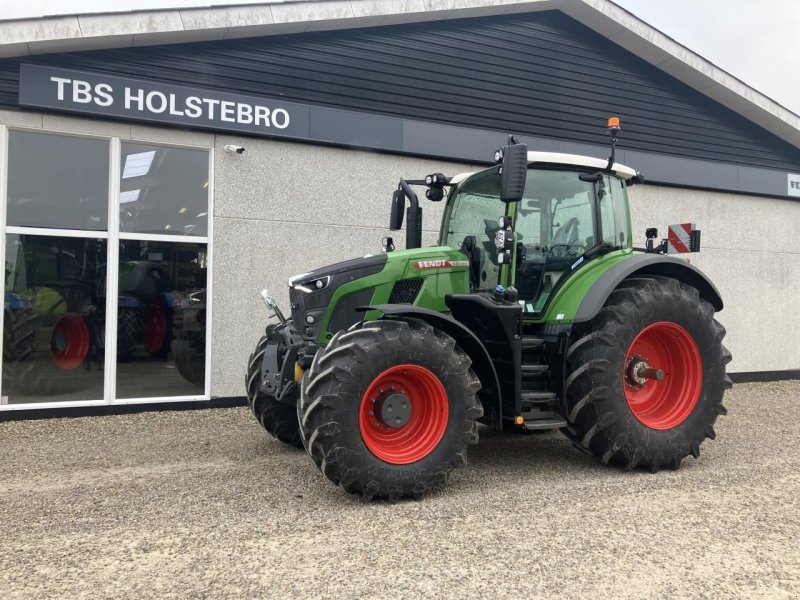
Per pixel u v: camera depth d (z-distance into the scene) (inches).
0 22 234.4
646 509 148.8
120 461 193.0
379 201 305.7
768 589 109.0
